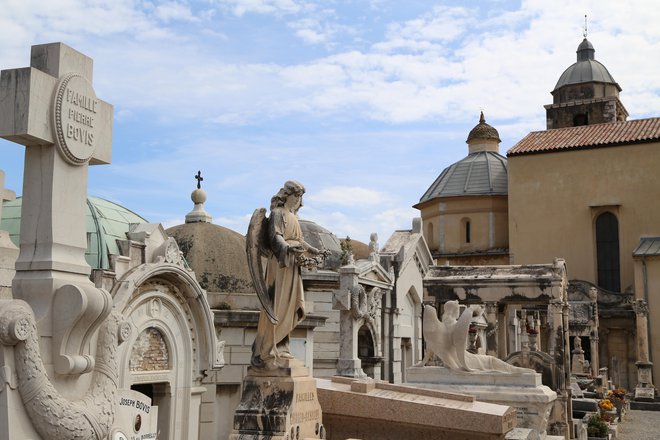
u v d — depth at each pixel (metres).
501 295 30.64
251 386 12.86
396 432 14.86
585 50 68.44
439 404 14.89
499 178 59.81
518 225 56.50
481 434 14.24
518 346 43.69
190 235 26.05
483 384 21.30
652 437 32.19
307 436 13.19
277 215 13.17
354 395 15.08
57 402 7.43
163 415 19.02
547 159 56.44
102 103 8.97
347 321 25.47
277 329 13.09
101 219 19.67
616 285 53.91
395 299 32.53
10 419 7.04
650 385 47.69
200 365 19.94
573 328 49.69
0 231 13.89
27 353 7.19
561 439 20.95
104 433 8.07
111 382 8.41
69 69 8.46
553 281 29.64
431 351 22.12
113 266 17.36
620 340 51.12
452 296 31.48
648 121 58.03
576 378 43.25
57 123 8.15
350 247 33.78
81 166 8.62
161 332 18.86
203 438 22.14
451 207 59.28
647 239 52.34
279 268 13.12
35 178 8.25
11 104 7.91
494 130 64.69
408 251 34.50
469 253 57.84
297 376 13.09
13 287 8.01
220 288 24.70
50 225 8.11
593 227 54.88
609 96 63.66
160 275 18.52
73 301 7.77
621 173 54.19
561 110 64.88
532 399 20.42
